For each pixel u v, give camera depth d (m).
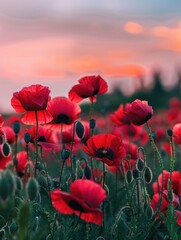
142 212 1.02
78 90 1.12
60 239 0.90
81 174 1.09
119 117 1.30
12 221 0.92
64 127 1.17
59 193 0.72
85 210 0.74
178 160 1.98
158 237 0.98
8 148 1.01
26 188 0.76
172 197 0.96
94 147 0.93
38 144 1.10
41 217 0.94
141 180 1.08
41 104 0.96
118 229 0.99
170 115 2.92
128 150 1.27
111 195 1.19
